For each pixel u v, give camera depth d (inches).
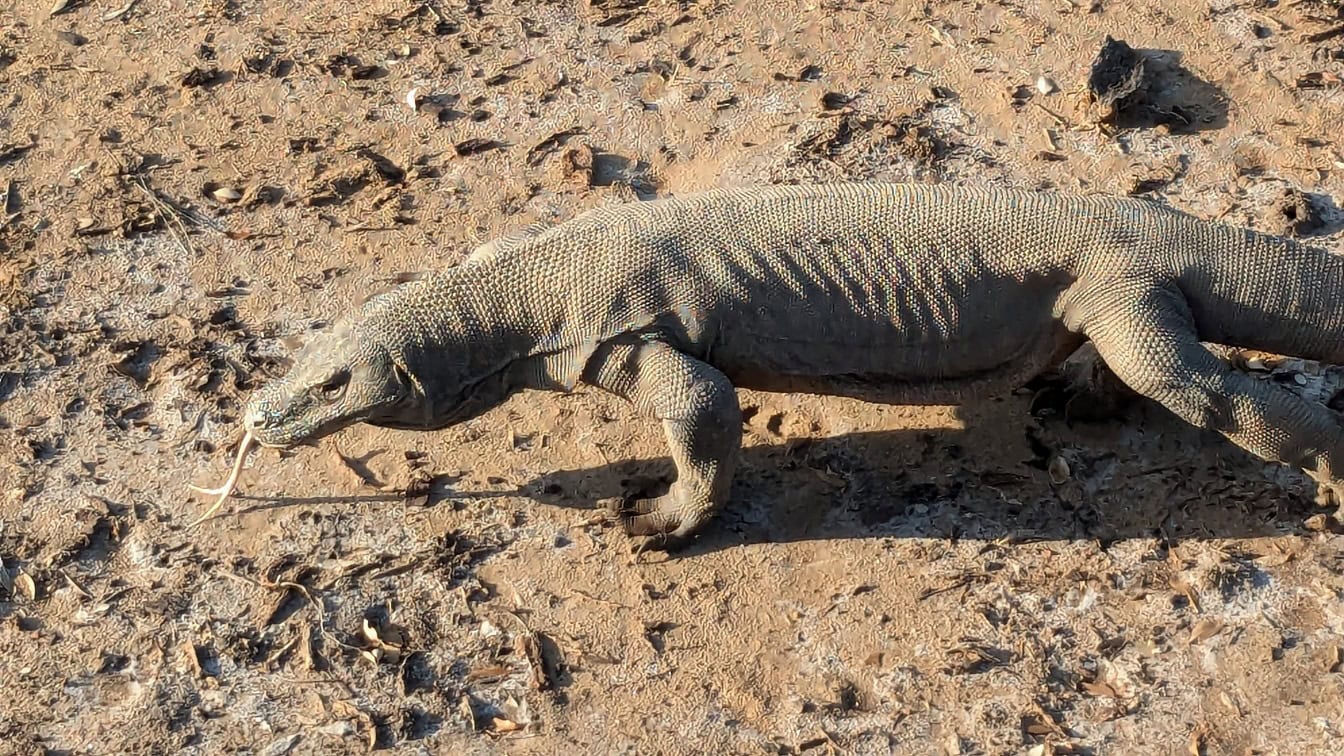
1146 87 182.2
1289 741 148.9
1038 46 187.6
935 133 181.0
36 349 169.6
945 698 151.3
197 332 170.6
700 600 155.7
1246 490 158.6
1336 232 171.6
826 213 154.9
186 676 153.7
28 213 179.0
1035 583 155.4
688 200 156.6
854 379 156.3
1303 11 187.9
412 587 156.9
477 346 153.9
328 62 190.2
